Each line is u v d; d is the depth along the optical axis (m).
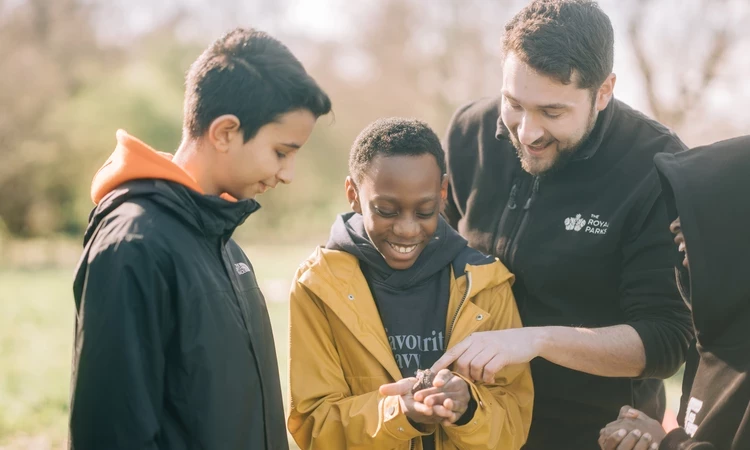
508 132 2.45
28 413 5.30
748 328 1.90
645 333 2.22
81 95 21.61
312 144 26.48
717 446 1.89
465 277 2.35
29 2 21.66
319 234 25.23
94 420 1.73
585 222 2.39
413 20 26.97
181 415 1.83
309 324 2.33
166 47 24.22
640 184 2.34
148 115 21.17
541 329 2.17
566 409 2.49
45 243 20.19
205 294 1.86
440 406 1.99
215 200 1.92
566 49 2.12
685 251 1.97
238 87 1.92
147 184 1.87
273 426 2.09
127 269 1.76
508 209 2.54
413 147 2.20
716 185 1.95
